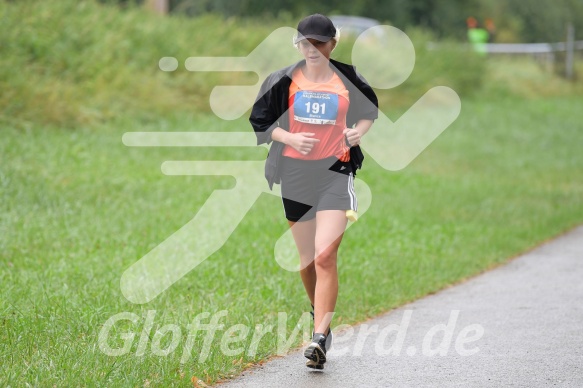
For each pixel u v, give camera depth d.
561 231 37.91
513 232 35.91
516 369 17.77
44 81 45.03
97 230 29.16
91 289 22.42
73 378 15.71
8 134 39.19
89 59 48.97
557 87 99.38
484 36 115.12
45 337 18.31
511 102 85.00
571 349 19.28
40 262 25.08
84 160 38.25
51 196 32.16
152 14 61.41
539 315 22.70
